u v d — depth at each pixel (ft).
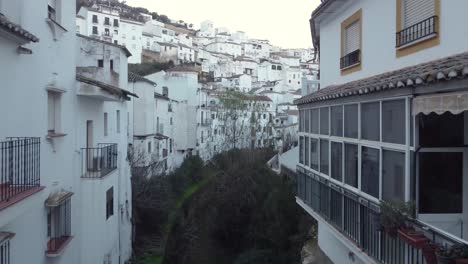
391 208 19.44
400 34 27.76
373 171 23.57
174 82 157.38
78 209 44.88
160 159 121.29
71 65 42.55
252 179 98.32
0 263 24.98
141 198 88.28
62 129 39.65
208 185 111.34
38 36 33.32
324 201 32.24
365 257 23.82
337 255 37.06
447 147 19.67
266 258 71.00
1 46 26.66
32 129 32.07
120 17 295.69
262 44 483.92
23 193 25.25
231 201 96.99
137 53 299.17
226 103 162.30
